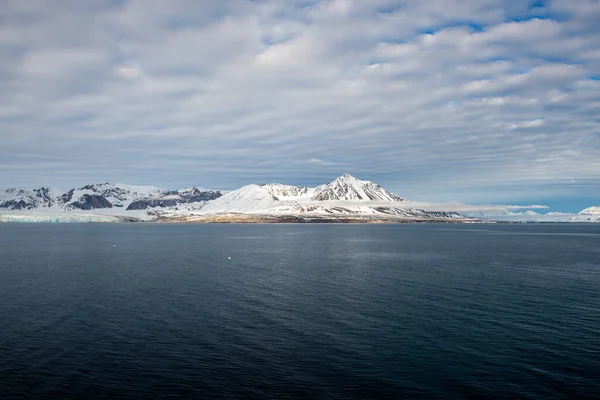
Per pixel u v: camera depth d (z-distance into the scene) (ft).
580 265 338.75
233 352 130.31
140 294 214.07
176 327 155.63
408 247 545.03
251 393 104.01
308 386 107.55
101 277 269.44
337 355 127.85
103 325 157.79
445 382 109.60
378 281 254.68
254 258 393.91
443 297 207.51
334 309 182.91
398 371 116.26
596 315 172.14
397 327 155.94
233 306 188.24
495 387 106.63
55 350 131.64
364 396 102.37
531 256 417.90
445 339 142.00
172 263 350.02
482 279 263.29
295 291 222.69
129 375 113.80
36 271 298.15
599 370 116.37
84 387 107.04
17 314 173.68
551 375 113.39
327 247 541.34
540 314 174.29
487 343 137.90
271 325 158.40
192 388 106.63
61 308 183.93
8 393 103.86
